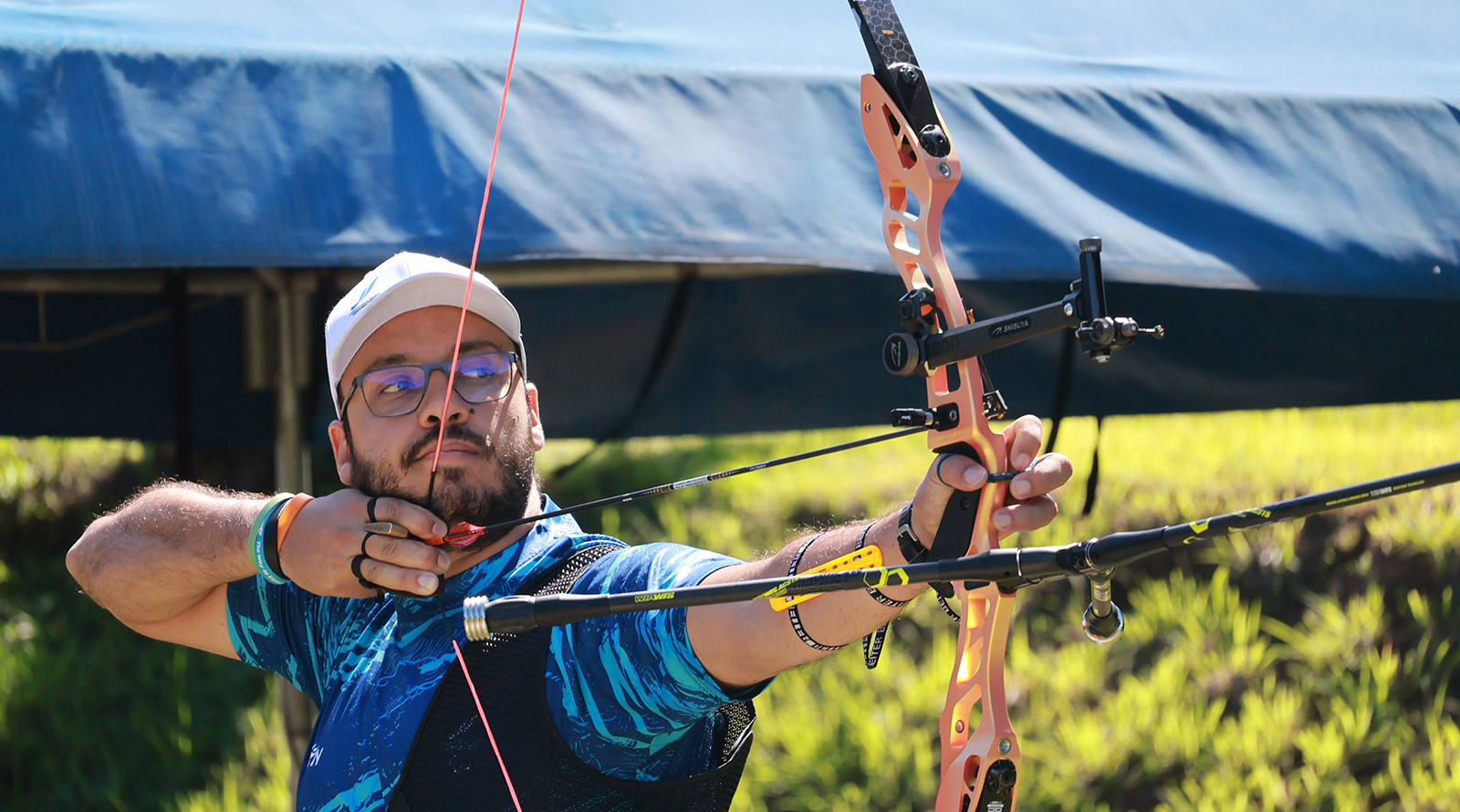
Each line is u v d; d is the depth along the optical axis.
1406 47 5.88
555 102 4.71
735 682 2.95
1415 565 9.57
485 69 4.71
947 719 2.85
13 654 11.22
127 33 4.58
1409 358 7.11
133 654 11.55
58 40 4.44
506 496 3.52
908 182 2.86
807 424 7.98
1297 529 10.14
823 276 7.68
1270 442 11.42
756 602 2.83
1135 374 7.60
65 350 7.77
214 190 4.37
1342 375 7.27
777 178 4.73
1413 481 2.01
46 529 12.98
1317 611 9.66
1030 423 2.61
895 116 2.86
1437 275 4.93
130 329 7.79
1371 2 6.21
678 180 4.63
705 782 3.15
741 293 7.72
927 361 2.63
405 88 4.61
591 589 3.24
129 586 3.95
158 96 4.44
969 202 4.78
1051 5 5.96
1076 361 7.69
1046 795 8.78
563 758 3.03
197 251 4.31
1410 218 4.99
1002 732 2.75
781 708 9.96
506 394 3.59
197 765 10.27
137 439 7.98
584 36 5.14
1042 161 4.92
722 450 14.40
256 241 4.36
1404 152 5.15
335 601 3.76
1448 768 8.38
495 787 3.08
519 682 3.12
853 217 4.70
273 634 3.92
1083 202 4.86
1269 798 8.30
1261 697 9.21
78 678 11.00
